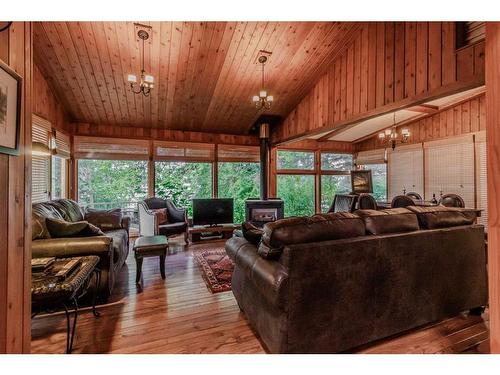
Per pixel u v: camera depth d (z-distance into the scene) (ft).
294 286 5.20
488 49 3.15
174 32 11.96
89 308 8.23
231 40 12.80
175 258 13.62
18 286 3.78
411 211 7.11
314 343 5.43
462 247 7.32
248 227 7.25
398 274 6.33
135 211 19.65
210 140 21.72
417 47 10.18
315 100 16.65
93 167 18.67
